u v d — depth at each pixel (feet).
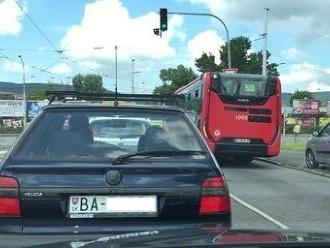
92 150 18.03
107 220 16.83
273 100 75.00
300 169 70.28
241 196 45.50
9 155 17.65
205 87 74.84
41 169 17.02
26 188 16.74
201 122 75.00
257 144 74.79
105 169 17.12
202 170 17.62
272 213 37.58
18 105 314.14
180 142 18.80
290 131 272.10
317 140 69.00
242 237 10.05
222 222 17.46
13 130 284.20
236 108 74.64
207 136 74.59
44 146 18.10
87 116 19.40
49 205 16.70
